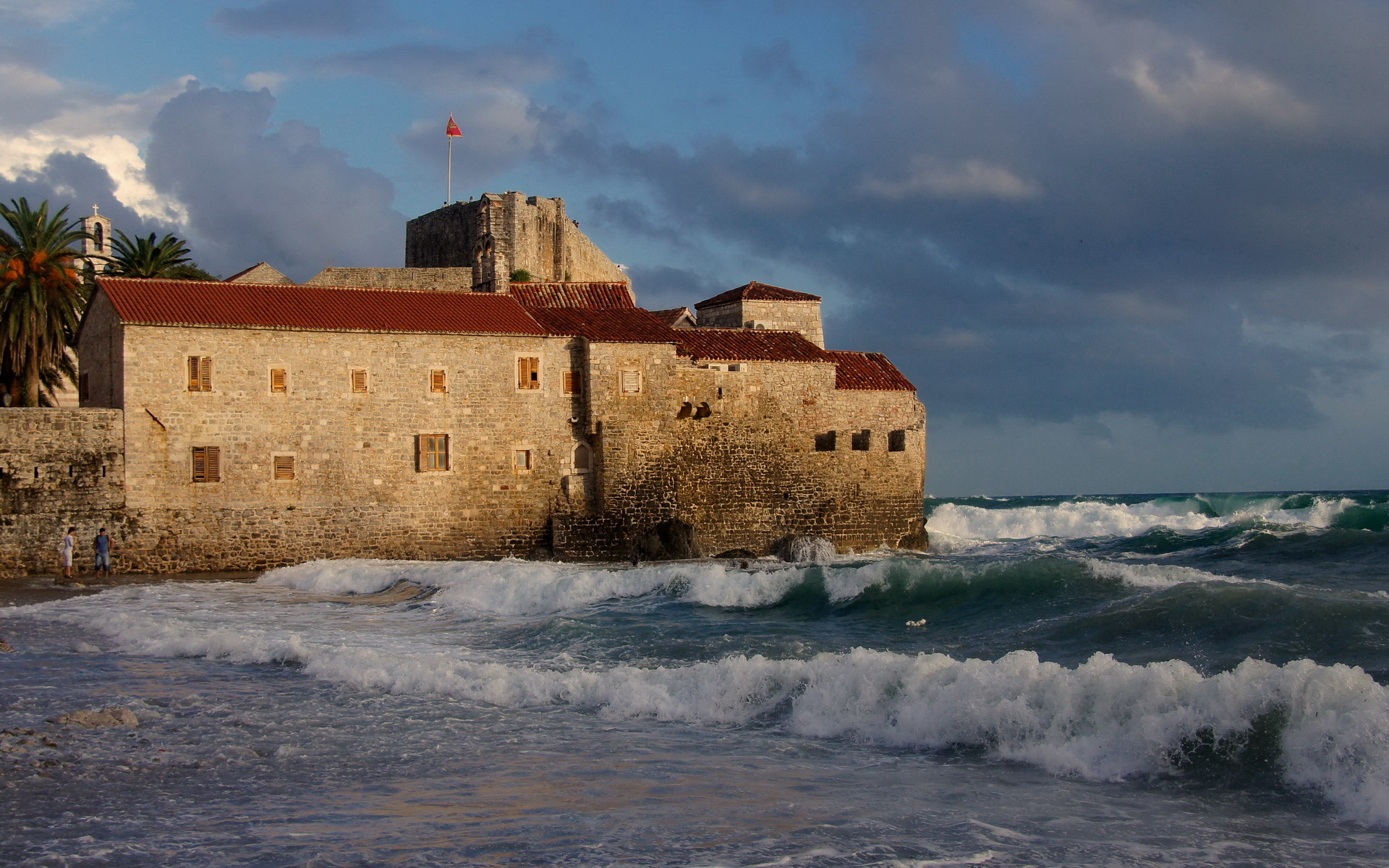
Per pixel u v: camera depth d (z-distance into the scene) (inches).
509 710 831.7
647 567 1737.2
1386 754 569.6
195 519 1921.8
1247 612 956.6
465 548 2106.3
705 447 2305.6
